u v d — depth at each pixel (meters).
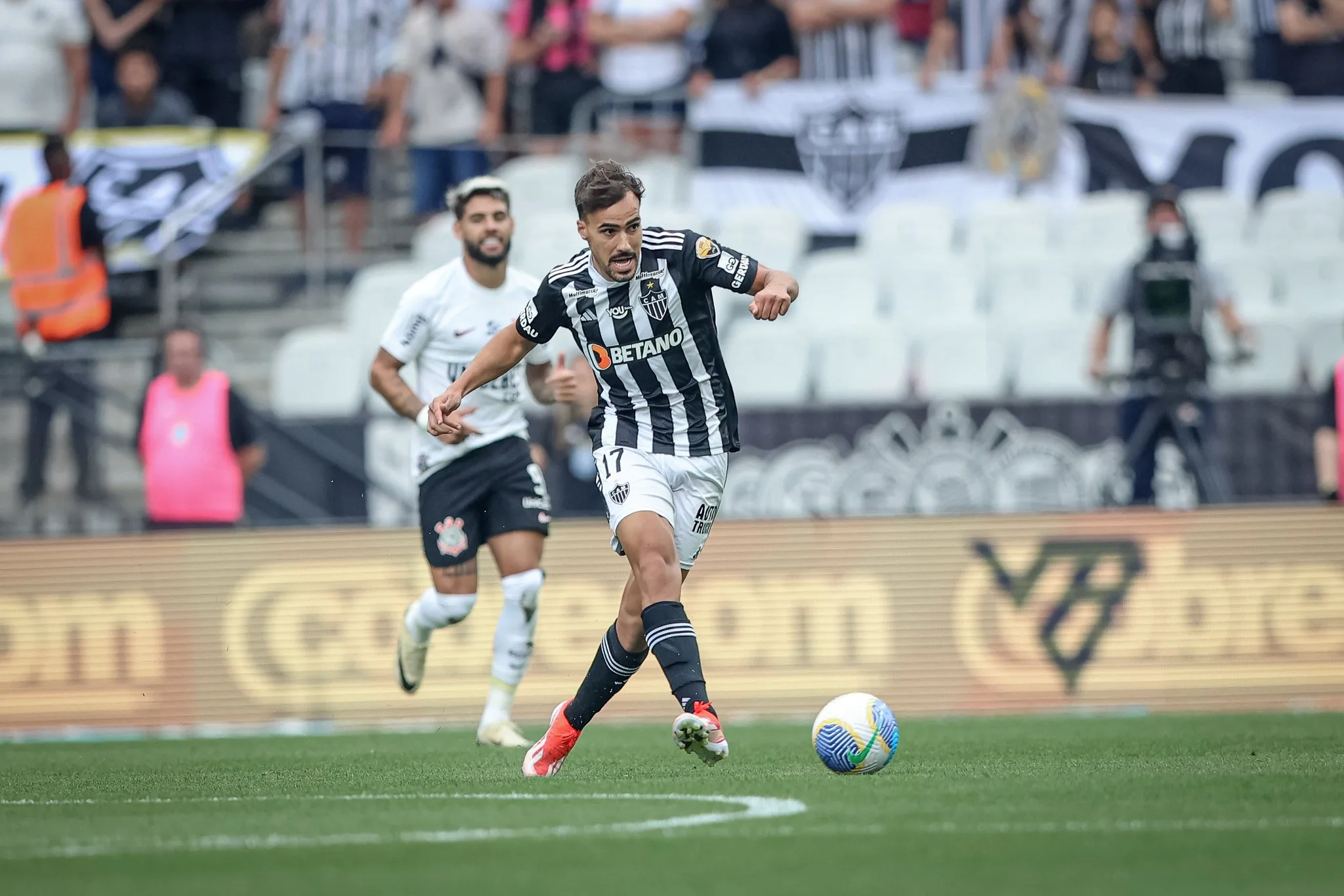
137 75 48.62
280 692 36.47
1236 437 40.31
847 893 10.73
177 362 39.06
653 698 36.12
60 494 42.19
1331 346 44.97
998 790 16.53
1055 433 40.22
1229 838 13.01
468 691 36.38
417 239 47.19
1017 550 36.69
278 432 40.91
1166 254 41.62
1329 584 36.75
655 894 10.79
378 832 13.94
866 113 49.53
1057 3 50.78
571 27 50.12
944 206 49.16
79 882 11.69
